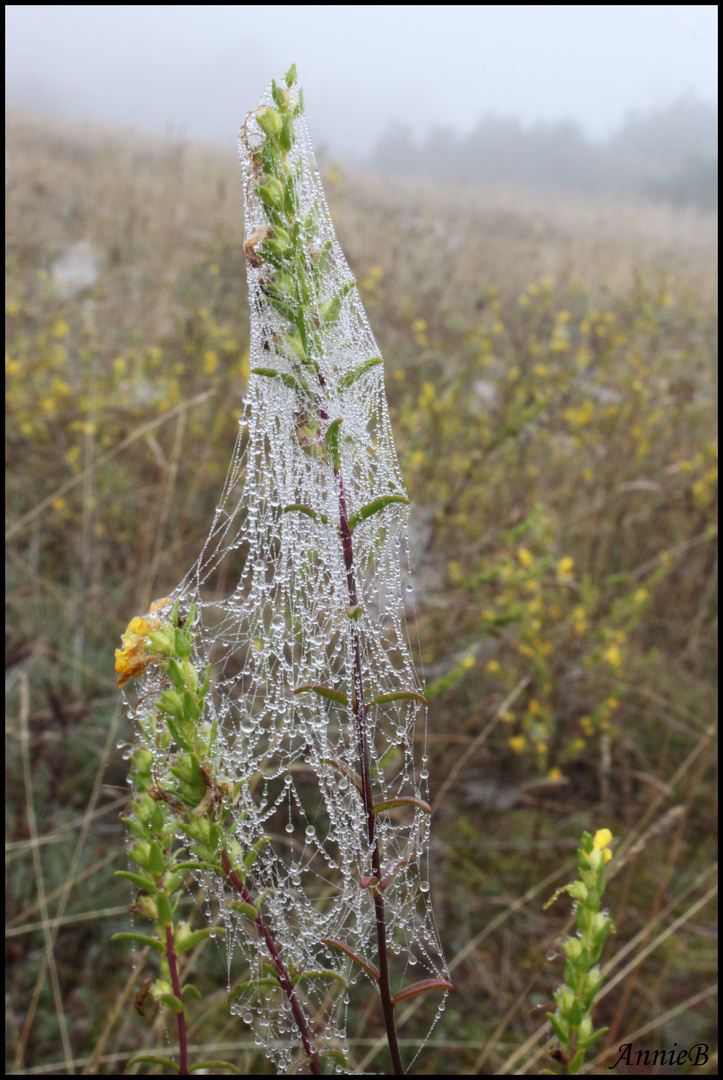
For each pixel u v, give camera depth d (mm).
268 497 1220
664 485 4441
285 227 875
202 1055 2010
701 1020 2322
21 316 4734
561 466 4305
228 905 900
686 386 4781
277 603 1276
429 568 3207
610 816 3021
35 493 3723
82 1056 2045
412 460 3229
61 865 2406
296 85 872
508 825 2891
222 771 1062
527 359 4703
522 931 2535
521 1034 2215
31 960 2246
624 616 3463
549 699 3229
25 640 2842
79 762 2729
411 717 1441
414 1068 2107
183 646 832
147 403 3973
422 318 5570
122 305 5227
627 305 5770
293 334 900
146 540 3316
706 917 2641
